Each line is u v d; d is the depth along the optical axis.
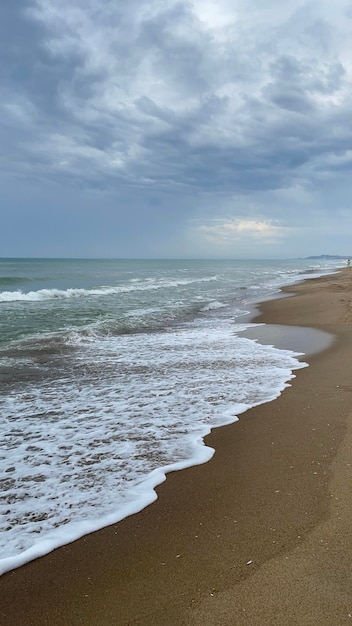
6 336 12.32
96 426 5.77
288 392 6.95
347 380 7.41
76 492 4.04
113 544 3.22
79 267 78.25
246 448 4.91
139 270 69.00
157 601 2.59
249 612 2.46
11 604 2.62
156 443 5.16
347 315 15.45
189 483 4.14
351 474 4.11
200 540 3.21
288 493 3.83
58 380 8.10
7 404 6.73
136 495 3.95
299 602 2.51
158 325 15.17
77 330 13.09
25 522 3.55
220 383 7.67
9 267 70.75
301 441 4.99
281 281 41.25
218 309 19.73
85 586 2.77
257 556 2.97
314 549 3.01
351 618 2.37
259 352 10.35
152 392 7.25
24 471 4.50
